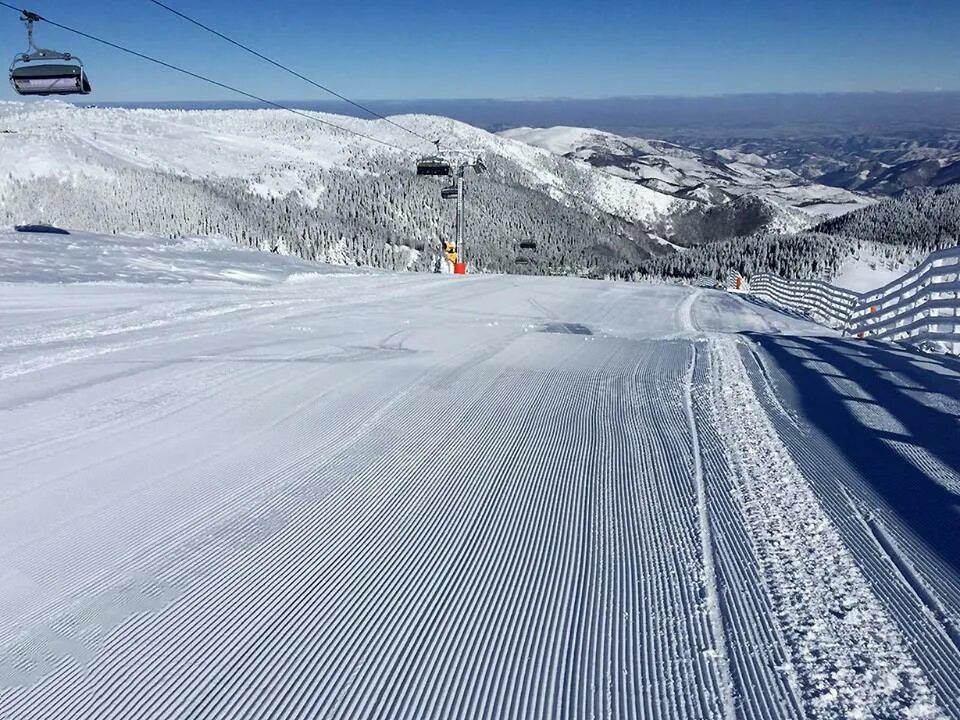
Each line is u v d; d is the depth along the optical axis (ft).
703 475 15.80
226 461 16.83
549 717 8.11
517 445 18.17
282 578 11.39
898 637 9.45
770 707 8.16
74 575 11.41
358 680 8.86
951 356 31.76
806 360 30.37
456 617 10.28
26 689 8.65
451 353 31.94
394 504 14.40
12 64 49.49
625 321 56.18
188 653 9.40
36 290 47.29
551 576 11.45
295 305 48.55
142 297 47.62
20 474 15.79
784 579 11.10
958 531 12.67
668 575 11.39
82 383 24.09
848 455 16.90
